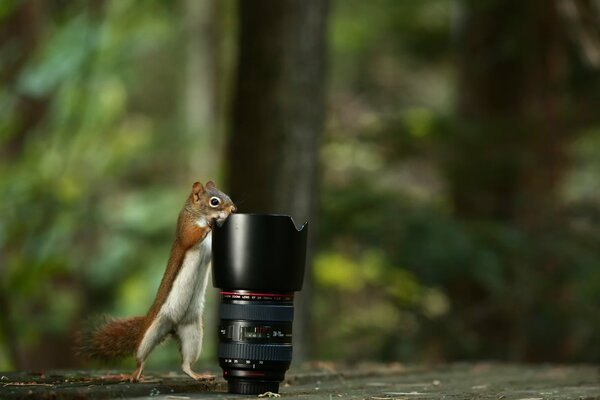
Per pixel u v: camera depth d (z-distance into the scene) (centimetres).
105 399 439
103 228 1747
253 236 458
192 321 476
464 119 1445
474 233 1352
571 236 1437
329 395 491
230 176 1105
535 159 1441
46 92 1402
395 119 1407
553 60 1512
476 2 1469
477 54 1521
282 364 465
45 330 1470
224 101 2234
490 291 1399
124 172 2119
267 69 1082
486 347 1455
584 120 1580
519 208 1446
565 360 1458
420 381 627
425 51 1845
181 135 2227
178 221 469
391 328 1452
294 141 1085
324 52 1101
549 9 1493
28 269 1345
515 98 1516
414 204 1427
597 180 1783
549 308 1408
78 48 1330
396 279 1441
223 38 2269
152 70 2680
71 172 1598
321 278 1738
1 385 464
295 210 1089
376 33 2031
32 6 1535
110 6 1548
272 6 1080
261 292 463
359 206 1362
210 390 486
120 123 2284
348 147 1434
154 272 1712
